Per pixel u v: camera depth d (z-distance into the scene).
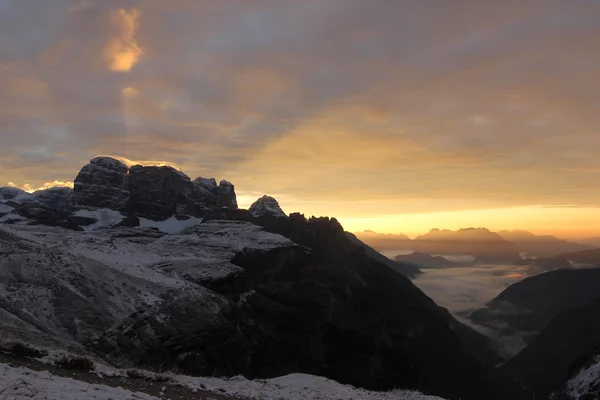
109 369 18.05
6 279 45.69
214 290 72.12
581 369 78.31
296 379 27.48
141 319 50.28
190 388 17.81
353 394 24.62
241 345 61.22
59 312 43.88
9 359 15.99
